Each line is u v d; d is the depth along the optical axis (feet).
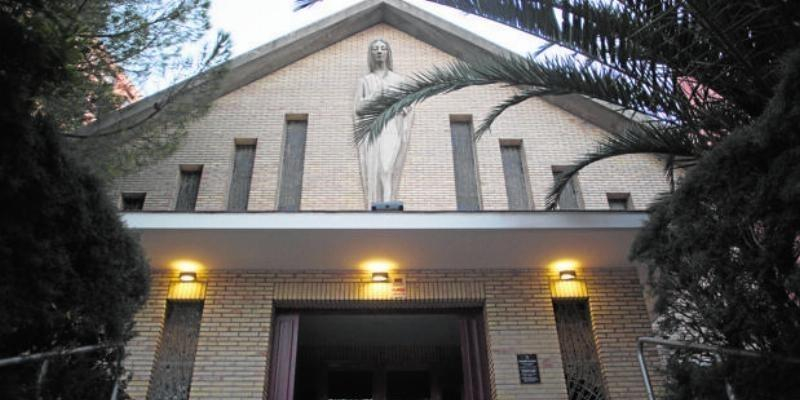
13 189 12.40
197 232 25.61
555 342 27.91
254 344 27.43
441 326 39.96
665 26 19.89
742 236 14.33
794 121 12.92
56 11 15.11
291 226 25.45
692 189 15.44
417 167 32.40
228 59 26.81
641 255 18.04
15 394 13.08
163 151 26.08
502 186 32.27
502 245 27.25
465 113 34.76
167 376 27.25
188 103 26.61
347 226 25.50
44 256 13.06
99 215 15.07
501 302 28.76
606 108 33.81
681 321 16.53
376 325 39.55
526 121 34.78
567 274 29.19
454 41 37.22
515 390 26.76
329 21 36.81
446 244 26.99
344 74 36.32
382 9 38.29
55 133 13.87
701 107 21.07
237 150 33.91
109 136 24.47
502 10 22.36
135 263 16.83
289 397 27.17
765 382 14.01
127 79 24.25
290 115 34.73
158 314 27.81
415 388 42.29
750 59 19.25
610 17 21.65
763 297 13.97
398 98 24.13
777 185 13.20
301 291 28.60
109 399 15.37
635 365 27.55
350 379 42.42
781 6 17.85
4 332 12.70
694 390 15.83
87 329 14.57
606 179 33.01
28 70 13.33
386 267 28.86
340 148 33.04
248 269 28.99
